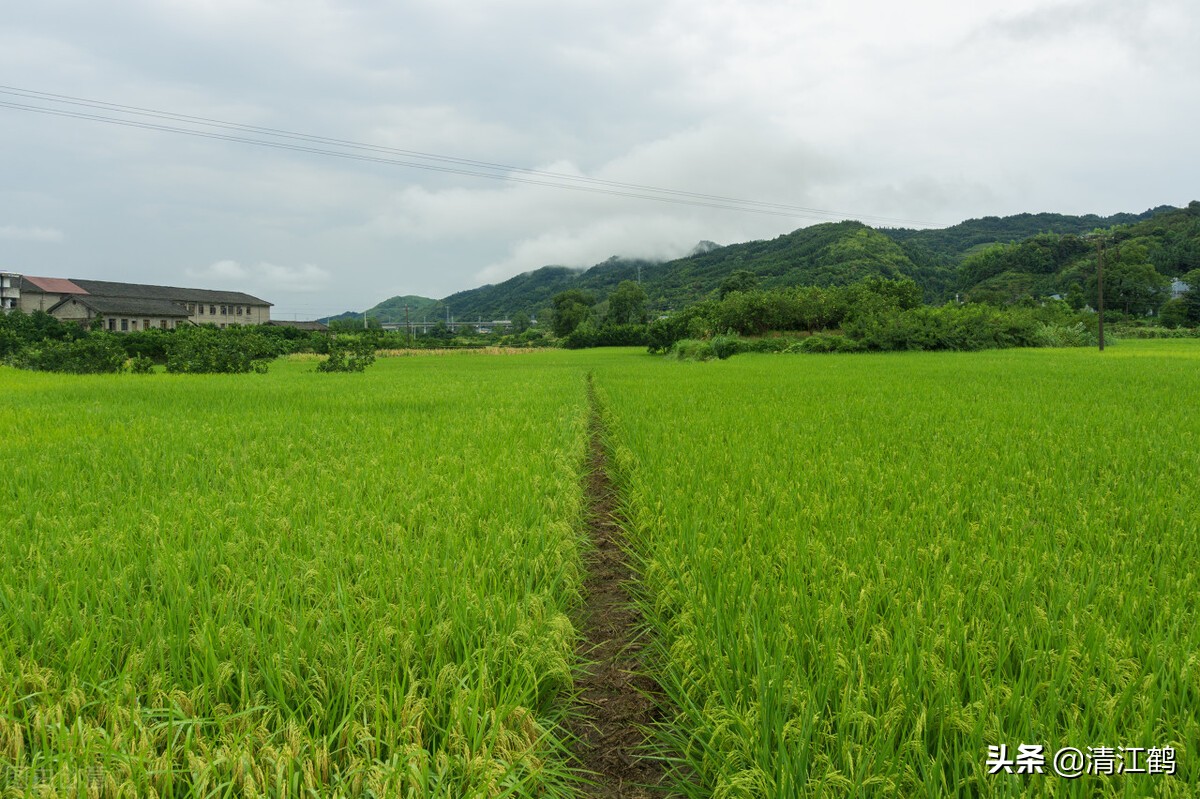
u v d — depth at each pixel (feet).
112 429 33.37
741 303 180.14
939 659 9.41
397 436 32.27
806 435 30.50
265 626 10.94
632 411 42.27
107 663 9.98
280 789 7.49
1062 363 86.69
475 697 8.89
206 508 17.54
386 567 13.46
